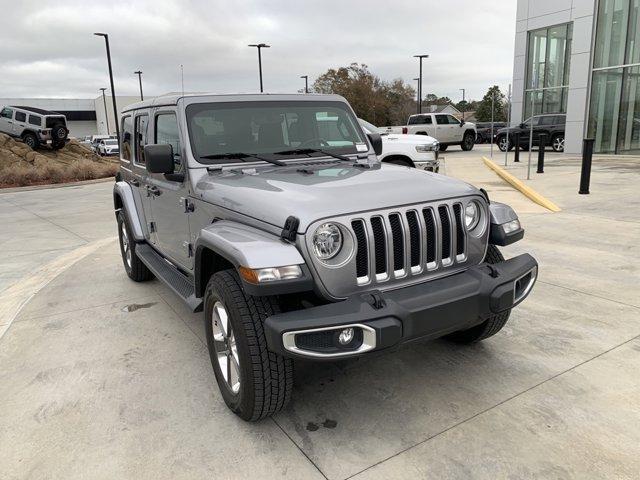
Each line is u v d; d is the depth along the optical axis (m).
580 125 21.17
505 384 3.44
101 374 3.79
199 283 3.44
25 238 8.93
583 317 4.45
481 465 2.68
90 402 3.42
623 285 5.19
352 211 2.82
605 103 20.31
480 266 3.19
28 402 3.44
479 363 3.74
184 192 3.93
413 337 2.78
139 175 5.18
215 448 2.90
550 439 2.86
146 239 5.37
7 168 21.03
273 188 3.21
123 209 5.75
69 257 7.41
